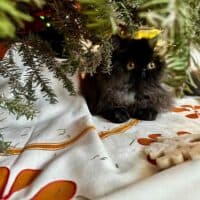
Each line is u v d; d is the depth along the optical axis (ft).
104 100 2.41
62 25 1.36
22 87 1.53
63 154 1.87
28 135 2.10
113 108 2.45
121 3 1.14
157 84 2.29
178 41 1.05
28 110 1.50
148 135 2.19
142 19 1.20
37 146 1.96
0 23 0.74
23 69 1.65
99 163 1.77
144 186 1.53
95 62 1.44
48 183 1.69
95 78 2.40
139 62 2.18
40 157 1.88
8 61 1.49
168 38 1.06
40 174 1.75
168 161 1.77
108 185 1.65
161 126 2.34
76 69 1.47
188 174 1.61
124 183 1.67
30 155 1.87
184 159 1.78
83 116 2.24
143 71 2.22
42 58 1.47
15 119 2.22
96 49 1.41
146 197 1.50
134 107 2.46
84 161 1.80
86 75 2.44
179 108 2.63
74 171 1.77
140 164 1.85
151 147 1.95
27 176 1.76
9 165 1.81
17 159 1.86
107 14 1.05
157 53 1.48
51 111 2.30
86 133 2.02
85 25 1.28
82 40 1.39
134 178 1.72
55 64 1.49
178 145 1.91
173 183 1.57
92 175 1.71
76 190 1.66
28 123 2.23
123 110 2.45
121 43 2.08
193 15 1.02
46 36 1.53
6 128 2.16
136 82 2.30
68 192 1.65
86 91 2.50
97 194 1.60
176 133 2.23
